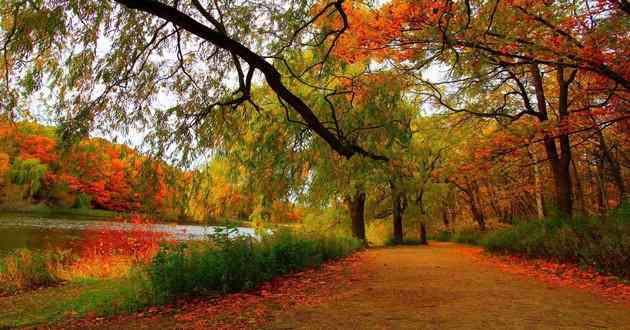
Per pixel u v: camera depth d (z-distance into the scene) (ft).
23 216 131.54
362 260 50.16
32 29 22.15
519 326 17.47
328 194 39.06
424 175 87.81
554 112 63.82
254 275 29.71
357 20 33.73
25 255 45.62
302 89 36.22
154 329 19.07
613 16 32.09
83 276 45.14
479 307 21.52
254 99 40.24
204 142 28.71
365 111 31.78
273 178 32.42
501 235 60.49
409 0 32.17
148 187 27.22
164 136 27.22
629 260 30.17
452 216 155.84
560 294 25.35
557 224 47.16
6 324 24.58
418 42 35.86
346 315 20.21
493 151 47.75
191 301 25.08
